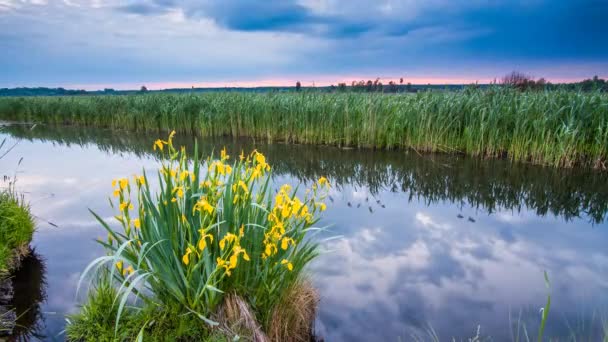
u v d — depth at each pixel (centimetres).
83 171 941
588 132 920
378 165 1002
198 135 1648
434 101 1138
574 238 514
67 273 407
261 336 266
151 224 269
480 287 384
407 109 1167
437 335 311
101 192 728
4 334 310
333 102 1320
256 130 1485
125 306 280
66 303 354
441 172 917
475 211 632
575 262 439
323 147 1261
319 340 308
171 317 270
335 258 445
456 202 686
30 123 2322
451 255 457
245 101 1536
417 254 459
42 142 1535
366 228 544
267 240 278
